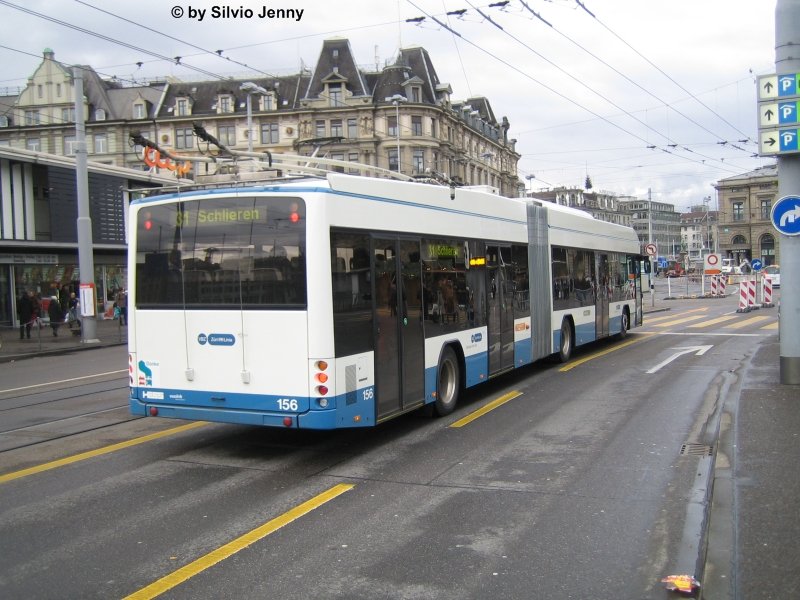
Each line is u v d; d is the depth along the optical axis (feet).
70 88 236.43
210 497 19.97
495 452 24.70
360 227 24.61
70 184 101.50
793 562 13.76
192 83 240.94
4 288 93.50
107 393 39.24
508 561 15.08
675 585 13.47
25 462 23.93
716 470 20.20
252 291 23.40
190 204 24.52
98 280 107.96
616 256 61.46
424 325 28.73
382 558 15.38
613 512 18.10
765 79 31.89
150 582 14.32
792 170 32.58
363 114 219.41
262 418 23.30
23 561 15.47
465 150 248.32
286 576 14.52
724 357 49.60
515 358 38.86
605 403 33.40
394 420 30.45
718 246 321.11
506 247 38.04
